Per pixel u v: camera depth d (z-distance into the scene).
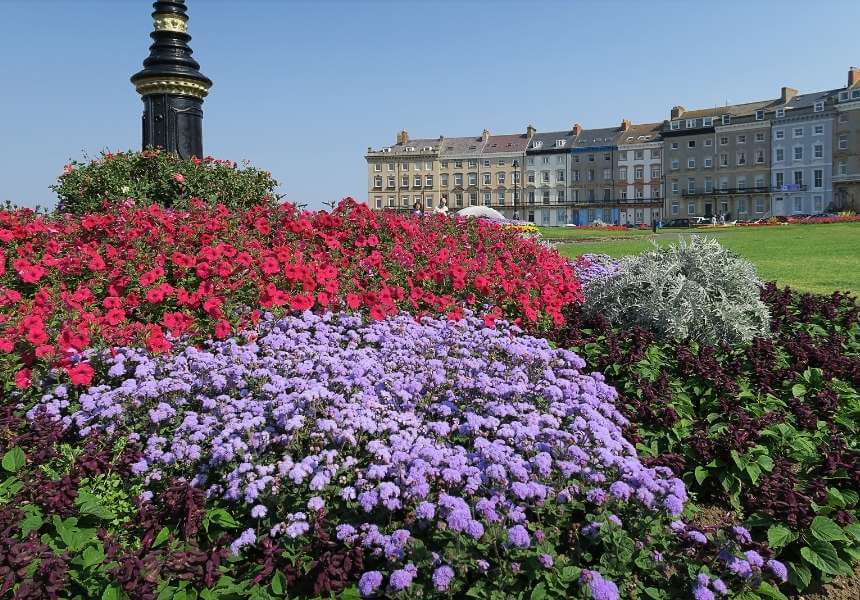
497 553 2.58
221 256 5.84
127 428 3.60
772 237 26.39
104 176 9.33
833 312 6.84
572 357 4.89
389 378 4.12
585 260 11.23
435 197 94.88
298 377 4.06
